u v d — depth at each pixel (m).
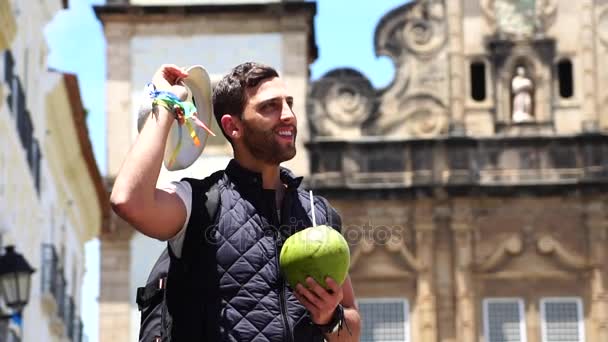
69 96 35.28
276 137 7.52
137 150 7.15
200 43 45.25
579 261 44.19
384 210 44.47
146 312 7.54
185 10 45.06
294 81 45.25
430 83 45.62
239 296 7.27
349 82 45.44
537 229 44.47
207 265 7.30
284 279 7.33
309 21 45.66
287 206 7.57
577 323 43.94
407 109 45.44
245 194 7.47
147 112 7.31
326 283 7.16
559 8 45.94
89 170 40.06
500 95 45.47
